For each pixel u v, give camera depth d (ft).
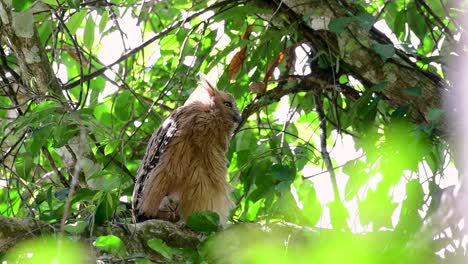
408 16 43.37
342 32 39.40
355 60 39.50
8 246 28.89
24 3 36.09
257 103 42.06
